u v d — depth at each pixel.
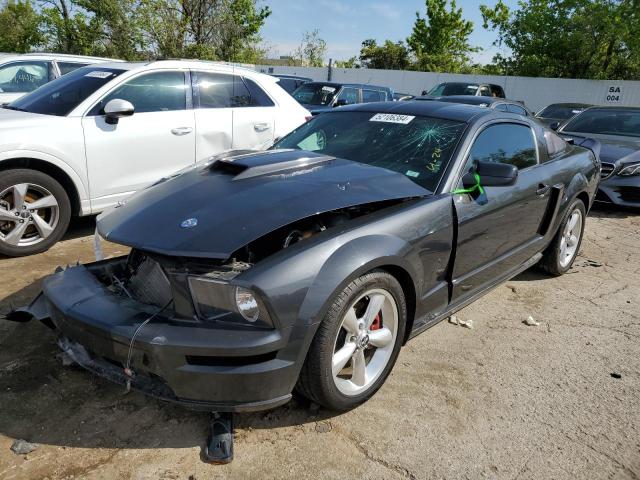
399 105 3.88
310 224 2.65
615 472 2.42
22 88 8.16
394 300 2.75
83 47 23.28
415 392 2.94
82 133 4.77
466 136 3.38
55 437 2.42
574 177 4.55
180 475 2.24
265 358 2.27
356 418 2.68
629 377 3.24
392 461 2.40
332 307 2.39
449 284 3.23
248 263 2.37
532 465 2.44
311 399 2.59
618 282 4.86
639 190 7.16
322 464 2.35
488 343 3.58
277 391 2.30
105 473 2.23
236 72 6.12
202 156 5.70
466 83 15.83
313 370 2.40
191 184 2.86
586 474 2.40
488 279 3.70
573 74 28.16
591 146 5.35
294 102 6.68
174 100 5.50
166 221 2.49
